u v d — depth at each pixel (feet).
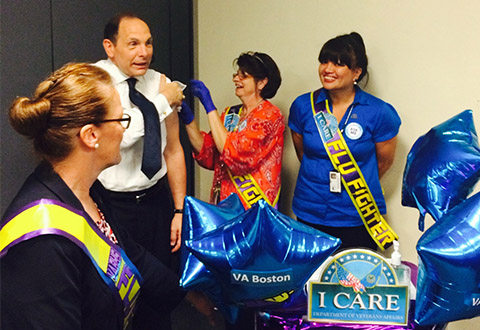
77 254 3.49
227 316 4.55
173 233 7.10
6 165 6.53
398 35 7.98
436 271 3.63
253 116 7.85
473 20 7.31
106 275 3.71
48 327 3.31
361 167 7.46
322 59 7.29
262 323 4.44
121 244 4.33
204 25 10.12
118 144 3.81
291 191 9.54
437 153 4.45
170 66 9.67
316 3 8.70
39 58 6.93
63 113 3.49
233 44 9.84
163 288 4.70
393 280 4.00
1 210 6.51
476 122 7.53
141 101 6.18
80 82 3.57
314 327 4.25
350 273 4.05
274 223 3.73
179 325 8.35
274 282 3.76
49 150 3.60
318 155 7.56
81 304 3.65
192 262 4.25
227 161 7.75
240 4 9.59
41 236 3.36
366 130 7.34
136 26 6.15
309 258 3.71
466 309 3.72
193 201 4.62
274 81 7.97
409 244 8.41
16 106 3.51
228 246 3.75
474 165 4.22
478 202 3.76
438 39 7.64
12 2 6.51
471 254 3.53
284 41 9.18
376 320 4.07
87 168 3.75
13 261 3.35
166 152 7.02
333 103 7.55
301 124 7.82
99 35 7.90
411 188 4.61
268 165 7.98
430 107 7.87
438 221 3.88
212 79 10.26
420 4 7.72
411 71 7.96
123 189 6.38
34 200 3.51
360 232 7.60
